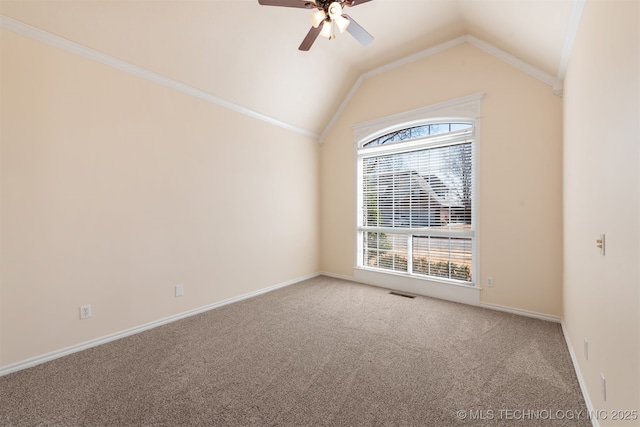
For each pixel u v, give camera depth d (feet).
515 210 10.18
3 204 6.55
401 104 13.01
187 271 10.16
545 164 9.64
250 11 8.96
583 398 5.58
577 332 6.61
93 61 7.91
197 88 10.33
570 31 6.85
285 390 5.89
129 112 8.65
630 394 3.45
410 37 11.38
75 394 5.77
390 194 13.66
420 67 12.42
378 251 14.20
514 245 10.21
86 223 7.80
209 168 10.86
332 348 7.69
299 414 5.19
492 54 10.66
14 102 6.66
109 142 8.23
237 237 11.89
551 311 9.53
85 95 7.77
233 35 9.44
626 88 3.69
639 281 3.23
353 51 12.23
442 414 5.16
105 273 8.16
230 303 11.50
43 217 7.09
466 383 6.09
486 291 10.82
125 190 8.57
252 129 12.53
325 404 5.46
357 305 11.15
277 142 13.71
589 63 5.57
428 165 12.41
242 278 12.06
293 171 14.57
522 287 10.06
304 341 8.12
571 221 7.54
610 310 4.23
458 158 11.61
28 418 5.11
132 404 5.47
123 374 6.49
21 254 6.78
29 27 6.79
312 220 15.74
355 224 14.74
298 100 13.41
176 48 8.96
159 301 9.37
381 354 7.35
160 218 9.42
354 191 14.79
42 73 7.06
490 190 10.68
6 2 6.38
